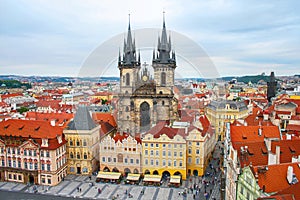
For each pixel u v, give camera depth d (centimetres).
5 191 9369
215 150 10894
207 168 10319
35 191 9294
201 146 9806
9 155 10238
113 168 10106
